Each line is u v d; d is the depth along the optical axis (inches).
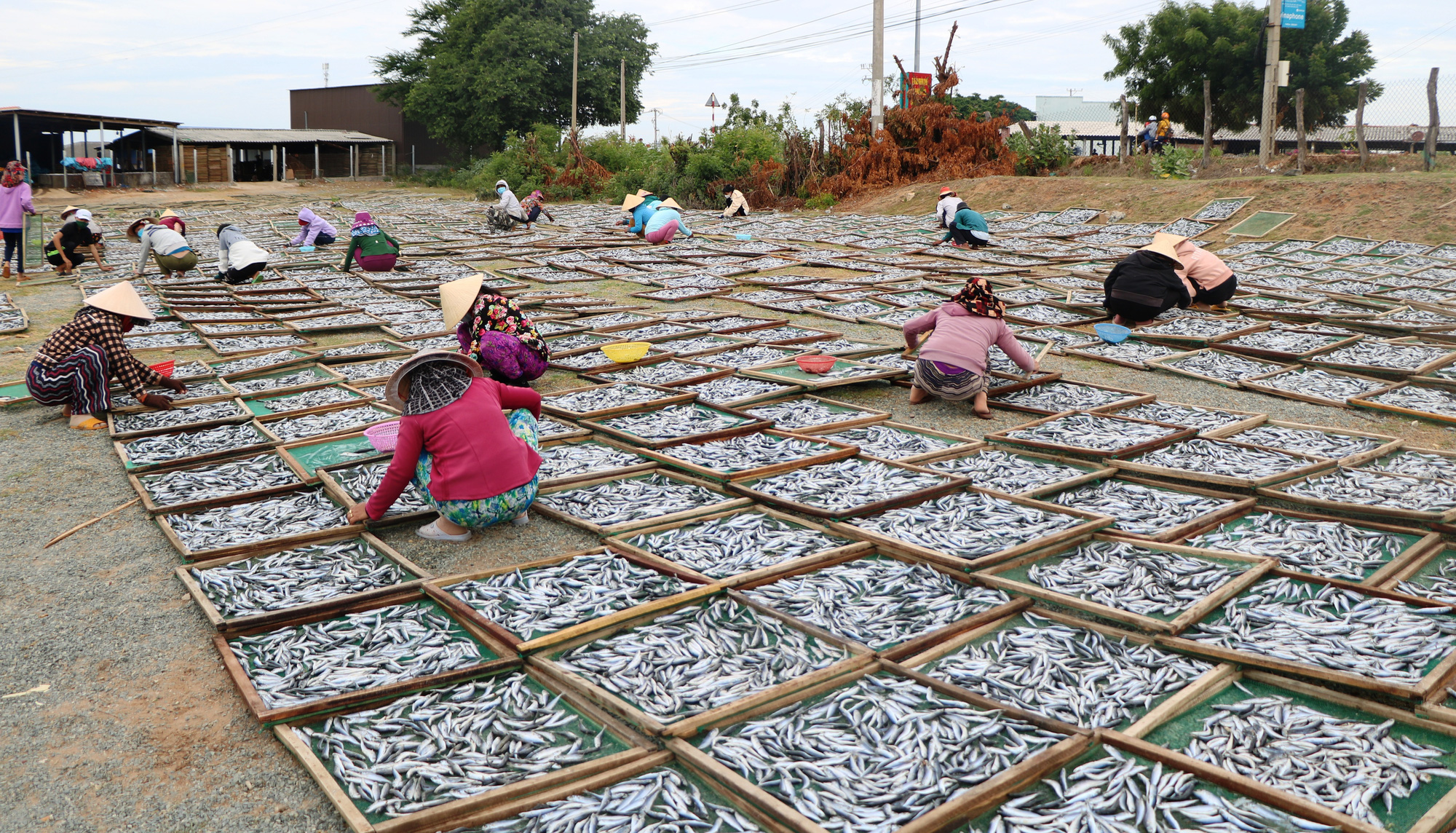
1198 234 721.6
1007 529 190.9
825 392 314.8
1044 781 116.7
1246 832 106.7
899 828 106.4
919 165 1111.6
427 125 1974.7
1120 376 335.0
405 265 630.5
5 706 140.4
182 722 136.9
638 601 164.9
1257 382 315.0
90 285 538.6
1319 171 880.3
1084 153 1978.3
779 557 182.2
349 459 241.8
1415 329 383.2
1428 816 106.6
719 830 110.0
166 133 1663.4
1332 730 124.7
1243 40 1305.4
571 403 290.4
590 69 1931.6
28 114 1451.8
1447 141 1200.2
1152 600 158.9
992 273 563.8
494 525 206.1
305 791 122.5
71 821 116.6
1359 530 190.7
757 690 136.9
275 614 159.2
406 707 135.6
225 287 529.3
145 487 225.3
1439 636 141.3
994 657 146.8
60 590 177.0
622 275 577.0
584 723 133.1
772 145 1212.5
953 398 288.0
